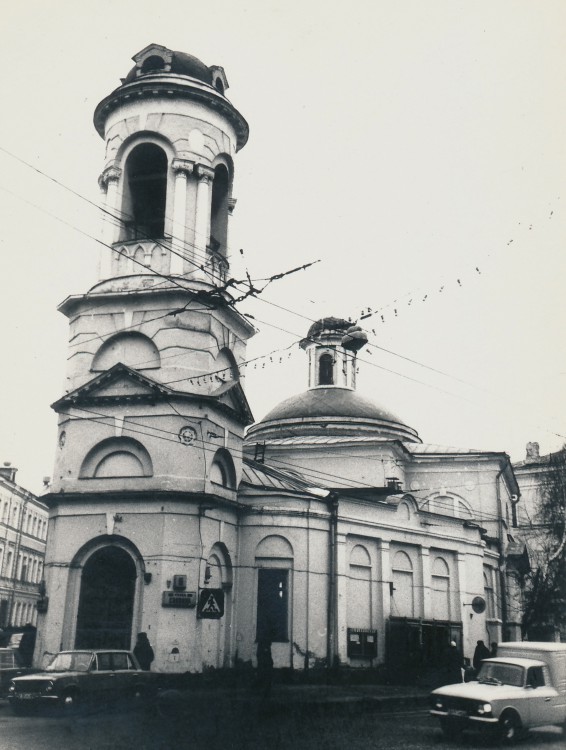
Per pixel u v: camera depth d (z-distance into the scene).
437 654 31.05
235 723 16.30
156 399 25.11
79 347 26.59
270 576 27.12
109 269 27.22
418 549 32.03
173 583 23.55
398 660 28.98
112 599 24.28
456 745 14.52
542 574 42.56
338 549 28.28
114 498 24.61
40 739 13.45
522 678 16.11
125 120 28.16
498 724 14.88
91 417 25.69
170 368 25.36
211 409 25.78
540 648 17.12
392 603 30.06
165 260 26.67
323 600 27.53
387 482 35.62
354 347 18.62
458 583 33.38
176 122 27.75
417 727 16.89
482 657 26.91
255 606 26.62
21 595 53.41
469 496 40.22
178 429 24.88
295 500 27.89
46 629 24.12
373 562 29.92
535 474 47.47
